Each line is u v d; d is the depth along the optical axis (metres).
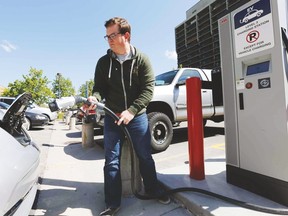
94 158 4.06
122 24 1.82
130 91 1.98
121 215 1.96
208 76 5.34
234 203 1.88
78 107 1.98
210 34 74.69
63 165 3.62
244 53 2.02
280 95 1.76
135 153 2.09
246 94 2.03
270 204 1.80
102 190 2.56
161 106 4.41
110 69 1.94
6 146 1.51
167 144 4.17
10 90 25.98
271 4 1.78
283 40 1.74
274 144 1.82
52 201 2.29
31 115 9.10
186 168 2.89
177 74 4.79
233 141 2.21
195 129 2.47
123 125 1.85
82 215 2.02
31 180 1.63
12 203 1.31
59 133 7.96
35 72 25.89
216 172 2.68
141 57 1.94
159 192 2.14
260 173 1.95
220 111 5.33
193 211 1.95
